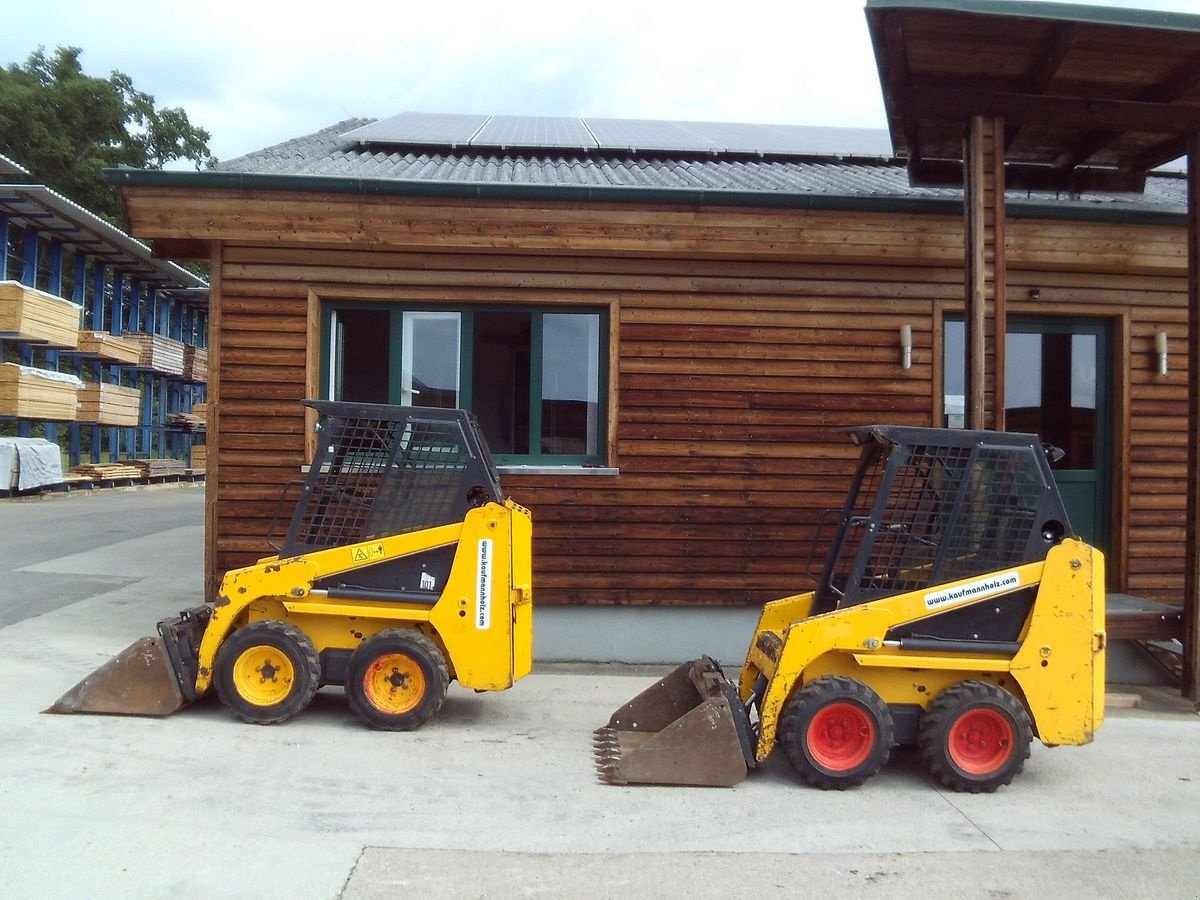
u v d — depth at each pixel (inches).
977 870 163.3
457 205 311.3
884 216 317.7
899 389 334.0
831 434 332.2
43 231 1165.7
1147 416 343.0
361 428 239.1
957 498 207.6
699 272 329.4
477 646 231.0
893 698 207.5
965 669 203.0
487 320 331.9
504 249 317.4
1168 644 317.1
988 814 190.2
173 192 305.6
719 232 316.5
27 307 940.6
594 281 327.0
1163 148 320.2
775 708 203.5
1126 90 286.2
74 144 1861.5
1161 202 345.7
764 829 178.7
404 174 336.8
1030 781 211.9
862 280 334.0
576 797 192.1
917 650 204.5
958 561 208.1
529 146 427.2
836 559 232.7
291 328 319.3
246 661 229.8
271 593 231.6
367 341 329.4
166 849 159.5
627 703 244.1
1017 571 205.2
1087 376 348.8
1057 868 165.0
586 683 294.4
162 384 1571.1
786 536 330.0
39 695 248.1
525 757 216.5
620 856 163.9
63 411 1026.1
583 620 327.6
